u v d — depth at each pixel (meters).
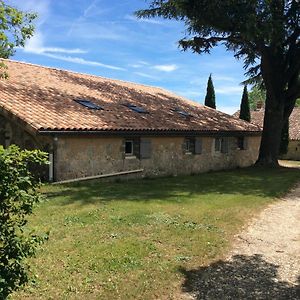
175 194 12.62
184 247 7.02
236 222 8.99
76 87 19.92
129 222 8.56
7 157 3.31
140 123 17.47
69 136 14.30
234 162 24.67
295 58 22.38
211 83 43.19
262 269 6.24
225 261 6.53
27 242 3.53
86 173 15.14
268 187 14.86
